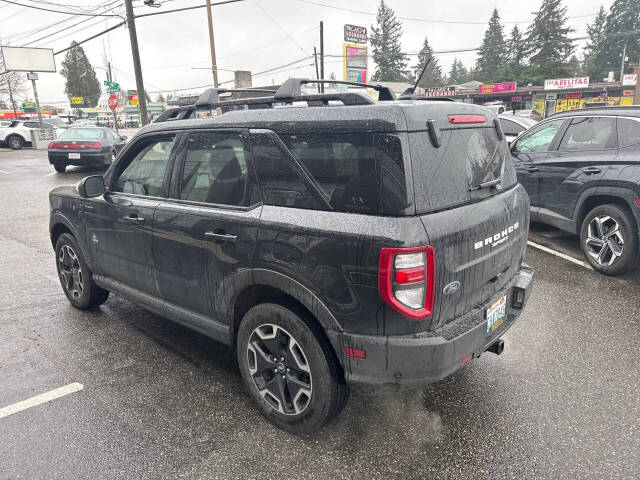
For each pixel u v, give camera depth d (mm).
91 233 3906
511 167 3053
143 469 2400
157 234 3191
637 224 4699
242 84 43938
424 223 2105
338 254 2203
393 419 2781
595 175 5121
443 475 2334
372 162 2148
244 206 2670
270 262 2480
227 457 2480
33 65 36688
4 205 9914
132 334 3965
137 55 21000
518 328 3930
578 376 3209
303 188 2396
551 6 63562
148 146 3389
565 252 5934
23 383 3213
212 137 2875
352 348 2244
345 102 2447
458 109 2518
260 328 2668
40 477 2355
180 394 3076
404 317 2119
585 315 4156
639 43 71562
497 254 2602
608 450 2490
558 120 5855
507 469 2367
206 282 2918
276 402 2713
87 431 2705
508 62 78875
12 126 25719
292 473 2361
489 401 2943
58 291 4996
